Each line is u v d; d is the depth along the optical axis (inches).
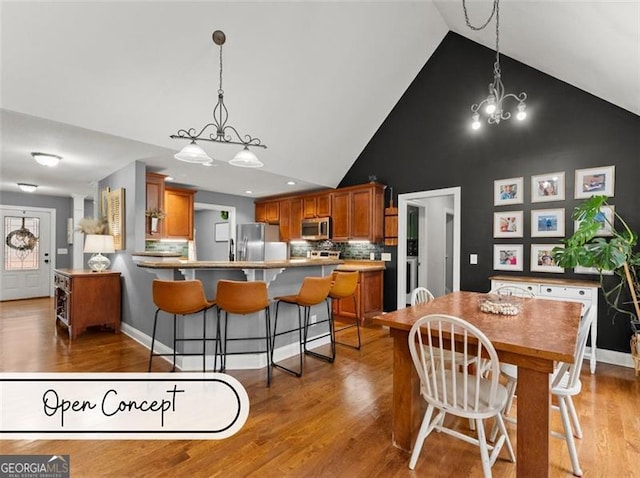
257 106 138.2
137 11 93.4
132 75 106.7
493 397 58.0
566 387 66.5
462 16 137.1
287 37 120.6
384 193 196.9
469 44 161.8
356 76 154.8
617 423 82.8
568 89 134.0
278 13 112.5
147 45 101.5
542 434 55.2
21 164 161.9
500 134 151.7
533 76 142.7
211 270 121.7
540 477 55.4
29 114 102.2
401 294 189.8
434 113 174.6
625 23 77.7
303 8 115.6
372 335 162.7
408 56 164.9
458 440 76.5
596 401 94.3
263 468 66.6
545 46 116.3
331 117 167.8
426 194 177.2
